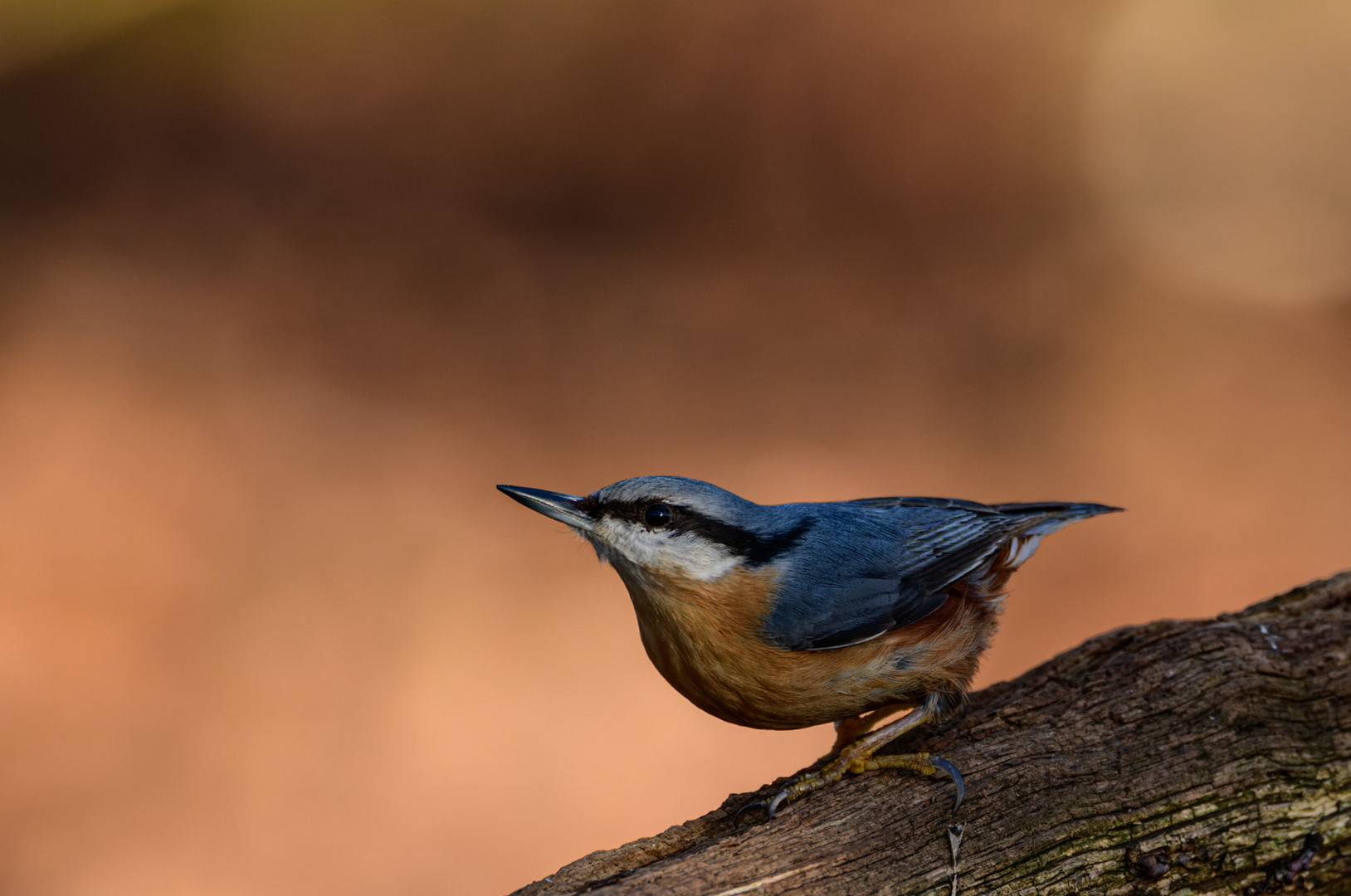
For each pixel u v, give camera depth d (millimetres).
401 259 16031
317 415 13422
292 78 18219
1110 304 15336
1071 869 4707
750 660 5195
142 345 14078
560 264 16219
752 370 14492
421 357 14391
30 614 10438
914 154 17719
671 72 18672
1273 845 4754
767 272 16234
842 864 4605
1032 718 5285
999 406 13898
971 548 5711
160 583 10938
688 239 16516
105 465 12305
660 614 5309
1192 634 5547
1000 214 16984
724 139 18141
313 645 10391
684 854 4656
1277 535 11469
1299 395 13602
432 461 12875
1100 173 17281
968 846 4688
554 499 5457
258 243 15859
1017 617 10664
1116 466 12805
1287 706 5117
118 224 15859
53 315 14305
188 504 11914
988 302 15625
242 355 14125
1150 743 5012
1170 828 4758
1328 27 17719
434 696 9977
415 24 18547
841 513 5684
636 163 17547
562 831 8812
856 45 18812
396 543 11695
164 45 17625
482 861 8562
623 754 9500
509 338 14914
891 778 4992
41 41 16891
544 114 18391
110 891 8125
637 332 14953
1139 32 18625
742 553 5242
